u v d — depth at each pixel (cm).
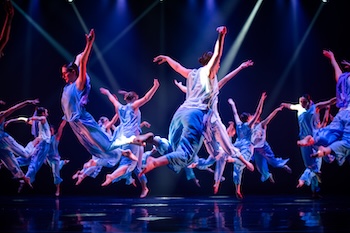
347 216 367
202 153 1133
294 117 1140
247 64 551
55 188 1115
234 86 1158
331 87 1119
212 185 1138
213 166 1141
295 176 1130
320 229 276
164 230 274
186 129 407
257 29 1138
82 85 528
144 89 1152
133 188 1130
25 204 553
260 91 1149
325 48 1119
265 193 1102
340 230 271
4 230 271
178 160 383
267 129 1151
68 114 534
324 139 547
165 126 1154
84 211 429
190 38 1147
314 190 781
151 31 1148
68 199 712
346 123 557
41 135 842
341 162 538
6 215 381
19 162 830
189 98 438
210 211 429
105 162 758
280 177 1137
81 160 1126
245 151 790
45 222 320
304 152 727
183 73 465
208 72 438
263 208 470
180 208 473
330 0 1101
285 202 604
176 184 1148
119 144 549
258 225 300
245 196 864
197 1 1138
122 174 723
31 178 827
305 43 1127
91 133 540
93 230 273
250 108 1153
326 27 1116
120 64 1145
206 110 429
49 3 1105
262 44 1139
